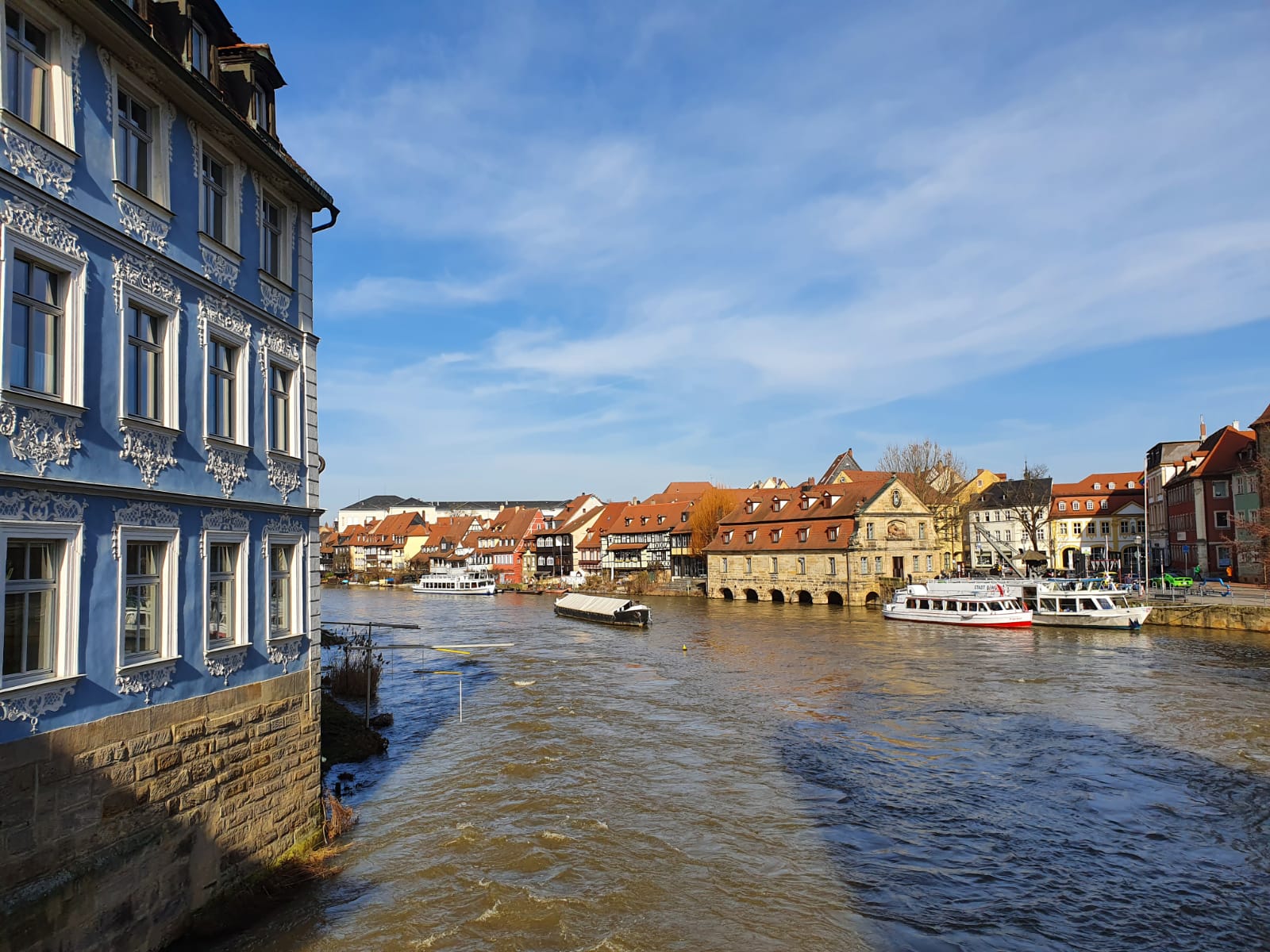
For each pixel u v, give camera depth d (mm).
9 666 7480
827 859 13531
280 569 12477
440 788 17016
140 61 9211
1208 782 17016
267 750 11602
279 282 12445
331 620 55969
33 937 7395
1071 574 70500
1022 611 44750
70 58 8305
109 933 8352
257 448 11711
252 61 12094
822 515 63844
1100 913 11734
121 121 9234
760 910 11797
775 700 25844
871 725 22297
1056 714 23219
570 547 101562
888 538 60312
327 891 12008
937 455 83188
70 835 7934
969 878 12828
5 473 7289
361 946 10547
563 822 15078
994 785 17078
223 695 10555
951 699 25578
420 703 26000
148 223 9453
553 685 28828
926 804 16062
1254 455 53875
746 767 18484
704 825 14984
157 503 9383
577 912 11633
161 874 9227
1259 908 11820
